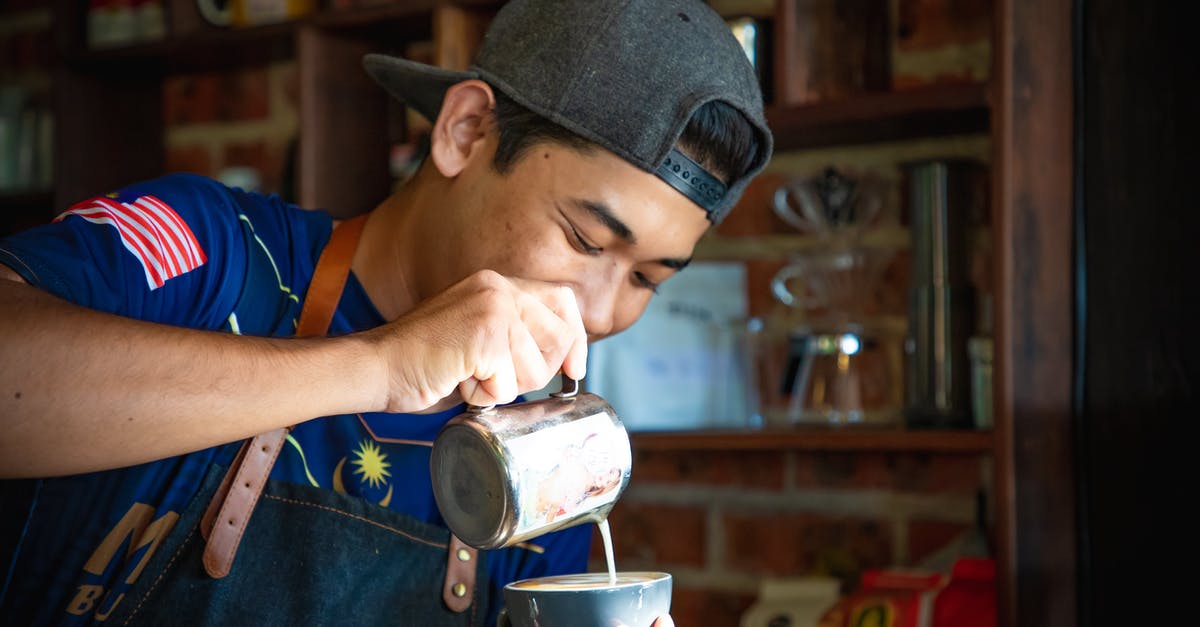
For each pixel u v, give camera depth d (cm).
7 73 238
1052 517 144
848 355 168
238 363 72
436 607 103
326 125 181
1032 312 144
